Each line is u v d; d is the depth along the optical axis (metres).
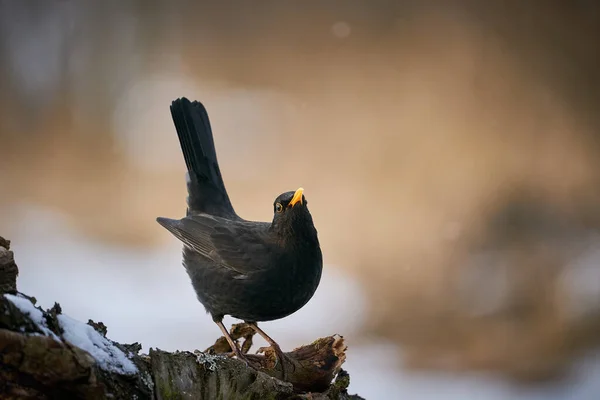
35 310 3.29
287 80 21.42
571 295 12.81
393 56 20.67
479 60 20.03
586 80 19.47
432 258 15.05
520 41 20.12
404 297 13.53
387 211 16.86
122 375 3.43
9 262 3.49
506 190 17.33
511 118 19.14
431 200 17.20
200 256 6.00
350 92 20.50
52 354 3.09
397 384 10.28
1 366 3.08
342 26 21.31
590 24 19.81
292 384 4.52
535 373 10.77
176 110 6.82
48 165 19.52
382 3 21.11
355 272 14.55
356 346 11.77
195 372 3.81
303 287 5.58
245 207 17.05
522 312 12.83
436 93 19.72
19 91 21.62
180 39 22.56
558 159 18.33
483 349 11.60
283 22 21.91
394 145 18.81
